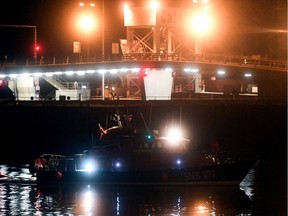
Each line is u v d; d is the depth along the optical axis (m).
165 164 73.62
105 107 104.19
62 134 105.19
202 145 103.38
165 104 106.62
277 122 105.38
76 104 105.38
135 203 67.44
